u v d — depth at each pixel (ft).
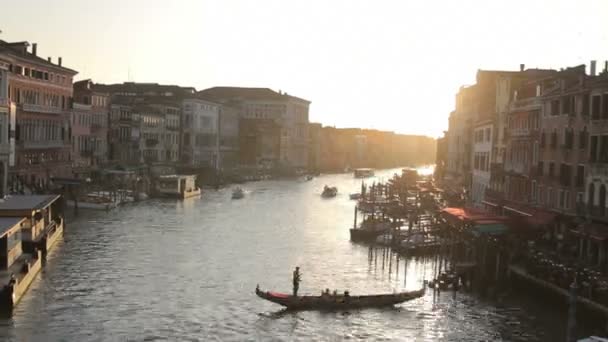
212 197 347.97
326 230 234.99
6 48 237.45
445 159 392.68
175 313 124.88
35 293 133.28
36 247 158.40
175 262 168.35
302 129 620.90
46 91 268.21
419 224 219.61
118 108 354.33
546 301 129.70
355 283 152.66
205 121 473.67
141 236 204.85
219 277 153.89
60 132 282.77
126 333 113.19
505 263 151.33
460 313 128.16
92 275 150.30
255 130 555.28
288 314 125.49
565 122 166.09
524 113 195.72
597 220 144.15
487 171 237.25
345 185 496.23
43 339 108.37
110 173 319.88
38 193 241.55
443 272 155.84
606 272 132.26
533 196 185.68
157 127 406.82
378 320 123.54
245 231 225.15
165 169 397.19
